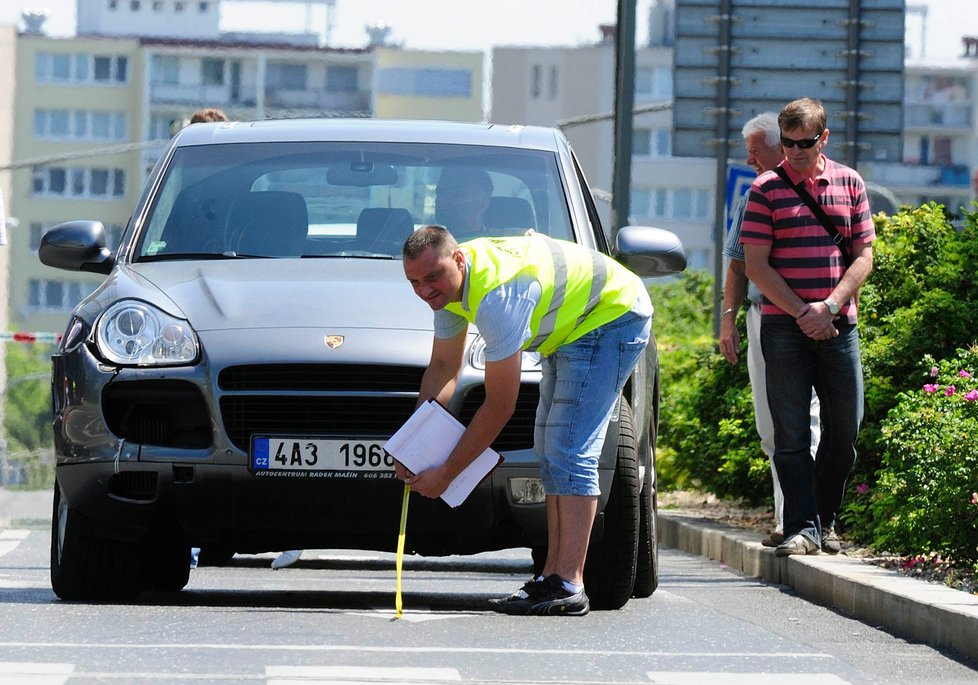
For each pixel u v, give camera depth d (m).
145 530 17.95
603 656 14.90
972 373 23.92
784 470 22.77
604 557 18.47
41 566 23.48
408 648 14.94
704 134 48.88
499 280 16.38
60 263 20.28
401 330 17.72
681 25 49.12
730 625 17.41
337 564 26.80
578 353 17.44
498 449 17.81
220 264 19.33
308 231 20.05
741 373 32.75
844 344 22.67
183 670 13.46
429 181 20.62
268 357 17.47
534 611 17.62
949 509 20.89
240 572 24.75
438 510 17.61
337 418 17.53
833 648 16.72
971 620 16.19
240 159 21.11
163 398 17.69
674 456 36.50
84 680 12.91
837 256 22.58
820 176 22.66
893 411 23.03
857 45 49.44
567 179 20.89
